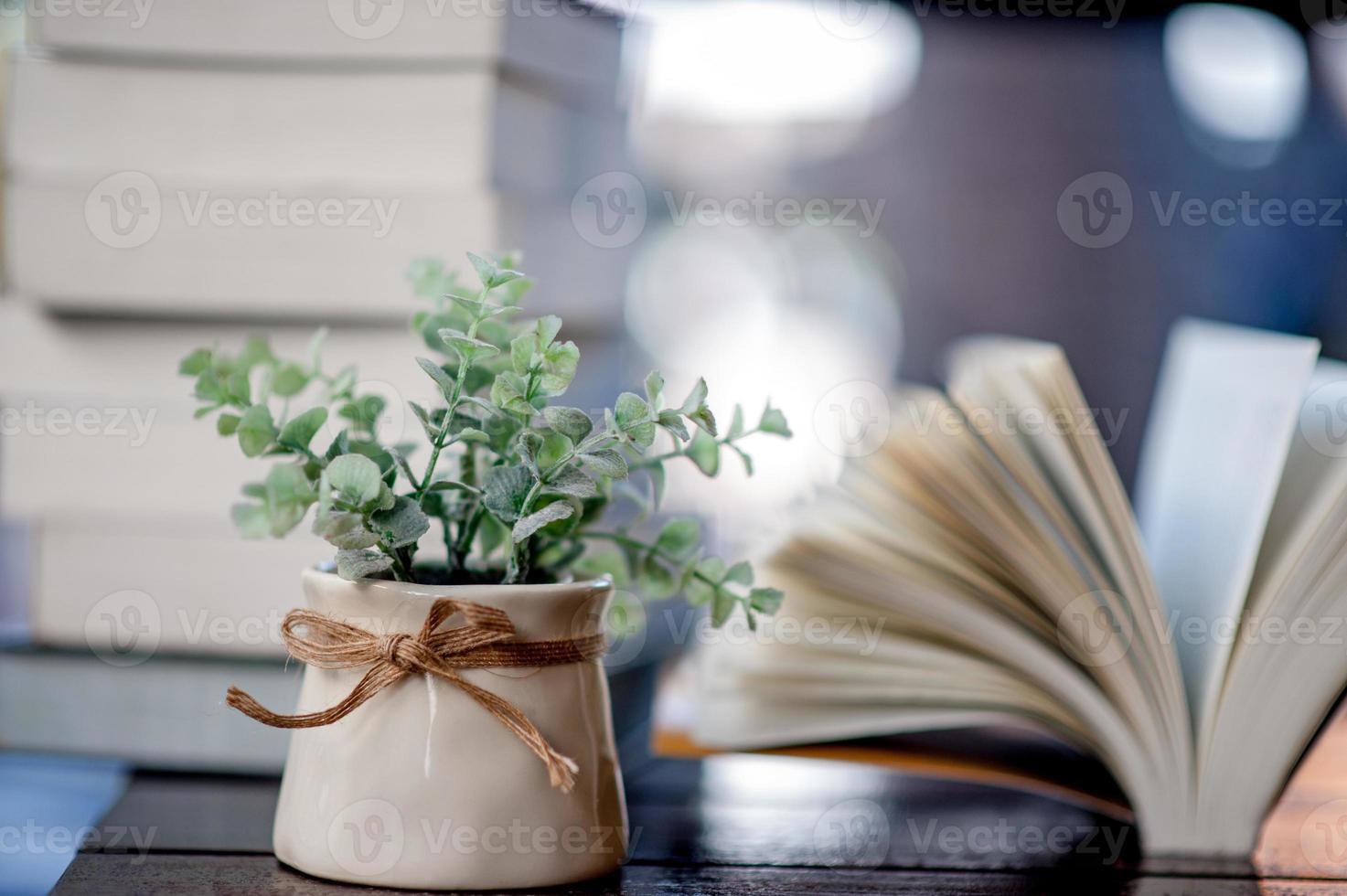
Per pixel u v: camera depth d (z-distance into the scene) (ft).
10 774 2.44
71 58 2.08
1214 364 2.34
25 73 2.09
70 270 2.07
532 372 1.48
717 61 3.60
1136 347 3.59
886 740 2.08
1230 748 1.80
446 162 2.05
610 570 1.79
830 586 1.93
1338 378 1.91
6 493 2.12
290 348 2.11
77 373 2.13
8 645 2.15
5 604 3.45
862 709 1.92
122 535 2.11
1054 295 3.63
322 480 1.42
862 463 1.95
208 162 2.09
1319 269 3.43
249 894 1.48
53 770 2.45
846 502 1.95
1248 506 1.85
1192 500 2.14
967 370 1.95
